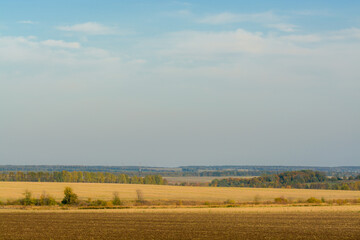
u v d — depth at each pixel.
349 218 60.38
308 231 46.69
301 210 72.56
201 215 63.38
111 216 61.44
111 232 45.09
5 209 73.06
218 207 80.50
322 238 41.84
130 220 56.59
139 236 42.34
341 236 43.19
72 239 40.31
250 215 63.59
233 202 92.56
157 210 71.62
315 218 60.09
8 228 48.09
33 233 44.19
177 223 53.44
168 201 94.06
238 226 50.66
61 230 46.59
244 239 40.81
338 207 79.81
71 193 84.19
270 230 47.25
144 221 55.53
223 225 51.56
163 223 53.38
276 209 74.38
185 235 43.09
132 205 83.75
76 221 55.19
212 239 40.62
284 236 42.91
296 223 54.00
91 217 60.00
